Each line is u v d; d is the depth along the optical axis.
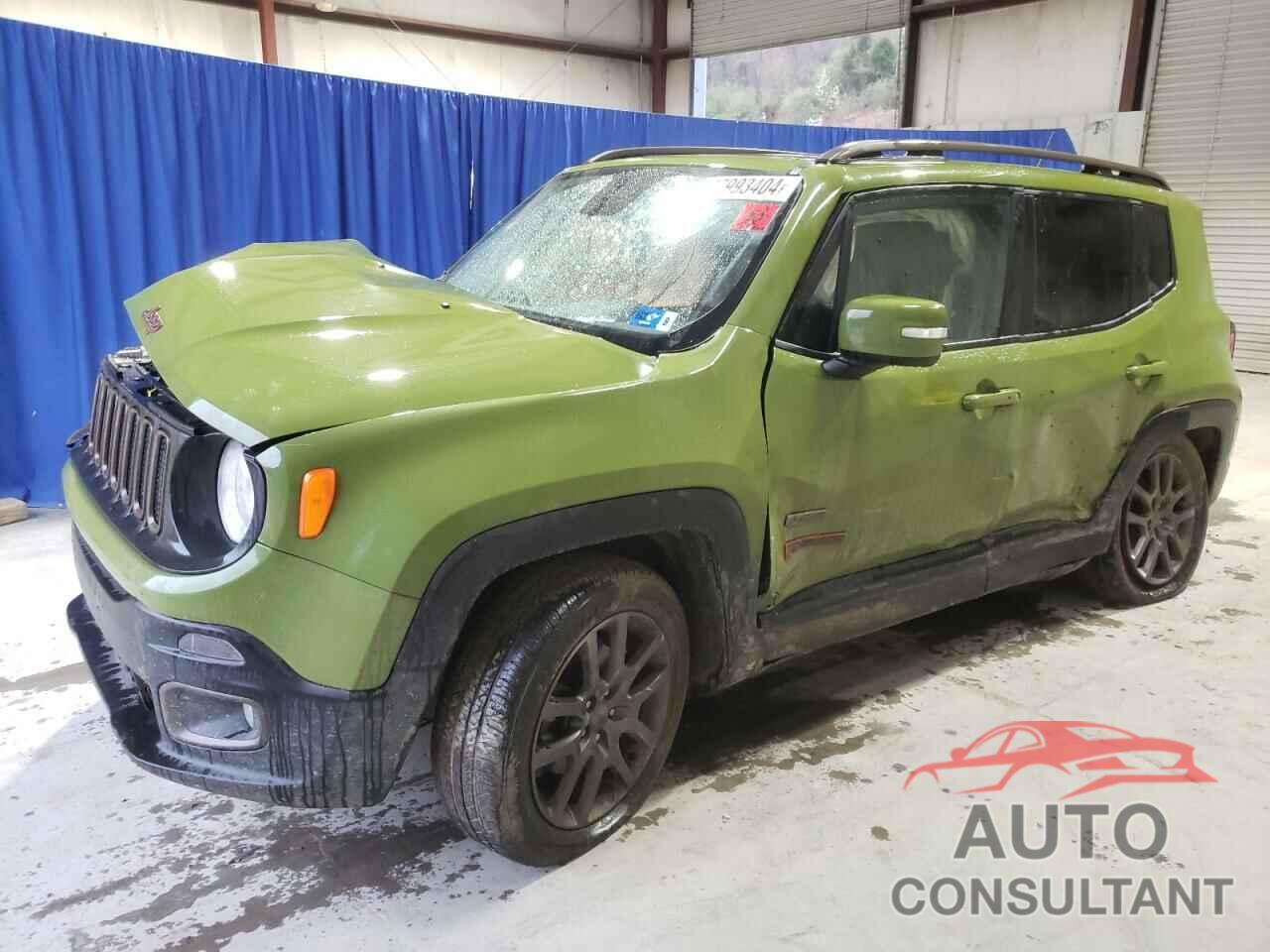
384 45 11.87
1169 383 3.60
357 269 2.83
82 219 5.10
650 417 2.18
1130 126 10.24
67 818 2.44
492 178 6.79
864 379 2.60
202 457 2.05
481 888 2.21
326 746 1.88
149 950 2.00
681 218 2.75
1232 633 3.66
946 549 3.05
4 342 5.01
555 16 13.38
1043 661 3.40
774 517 2.49
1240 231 9.84
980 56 11.48
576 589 2.12
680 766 2.72
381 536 1.84
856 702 3.10
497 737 2.05
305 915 2.12
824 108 13.01
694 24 14.11
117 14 9.91
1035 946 2.06
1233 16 9.49
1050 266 3.19
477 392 2.00
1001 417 2.99
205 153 5.52
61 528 4.81
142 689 2.16
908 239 2.78
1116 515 3.57
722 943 2.04
